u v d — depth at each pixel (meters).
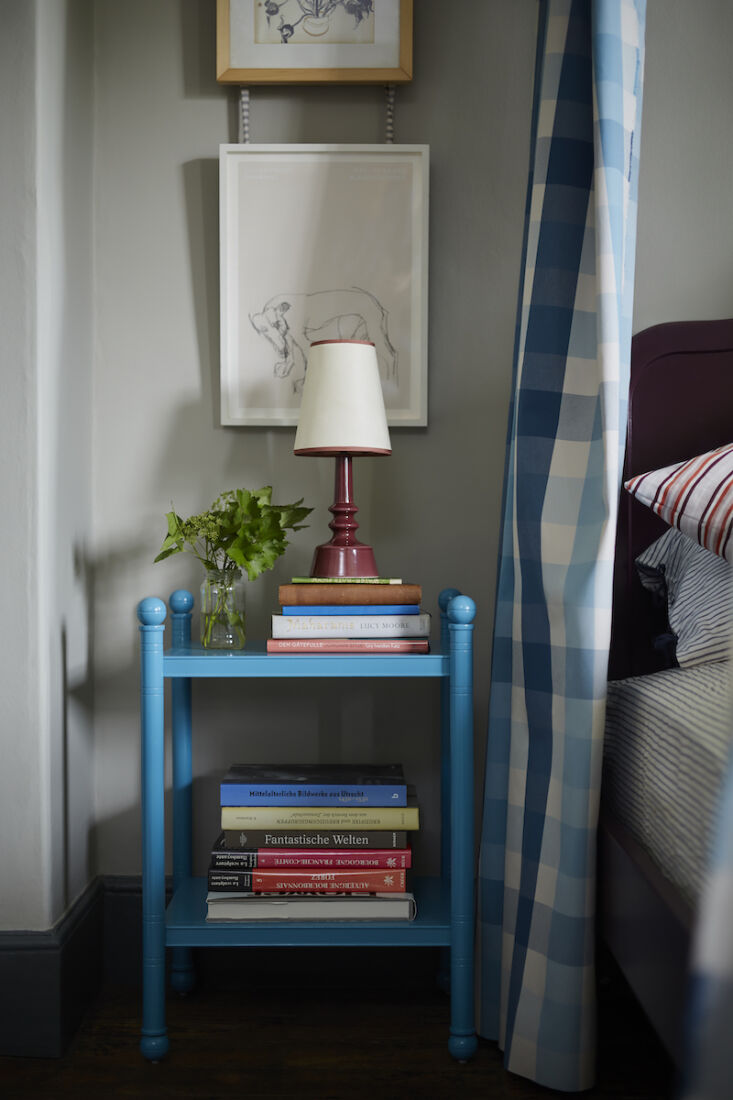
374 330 1.84
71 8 1.70
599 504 1.37
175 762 1.80
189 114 1.85
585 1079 1.38
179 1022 1.65
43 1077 1.46
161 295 1.86
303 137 1.86
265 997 1.76
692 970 0.50
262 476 1.87
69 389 1.70
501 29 1.85
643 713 1.33
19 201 1.52
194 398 1.86
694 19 1.85
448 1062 1.51
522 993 1.42
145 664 1.49
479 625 1.87
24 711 1.55
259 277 1.84
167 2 1.85
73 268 1.72
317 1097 1.40
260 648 1.65
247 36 1.82
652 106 1.85
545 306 1.46
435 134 1.86
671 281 1.86
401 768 1.68
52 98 1.59
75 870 1.72
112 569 1.86
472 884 1.49
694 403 1.74
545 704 1.42
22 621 1.54
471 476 1.87
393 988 1.80
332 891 1.51
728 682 1.23
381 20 1.82
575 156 1.46
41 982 1.53
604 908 1.35
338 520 1.68
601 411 1.34
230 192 1.83
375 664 1.49
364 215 1.83
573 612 1.36
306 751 1.87
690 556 1.56
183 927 1.49
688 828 1.04
